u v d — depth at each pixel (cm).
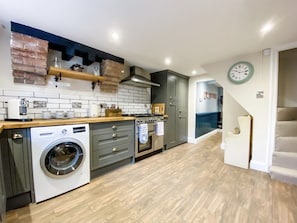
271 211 149
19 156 148
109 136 231
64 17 154
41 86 213
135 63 312
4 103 184
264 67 239
